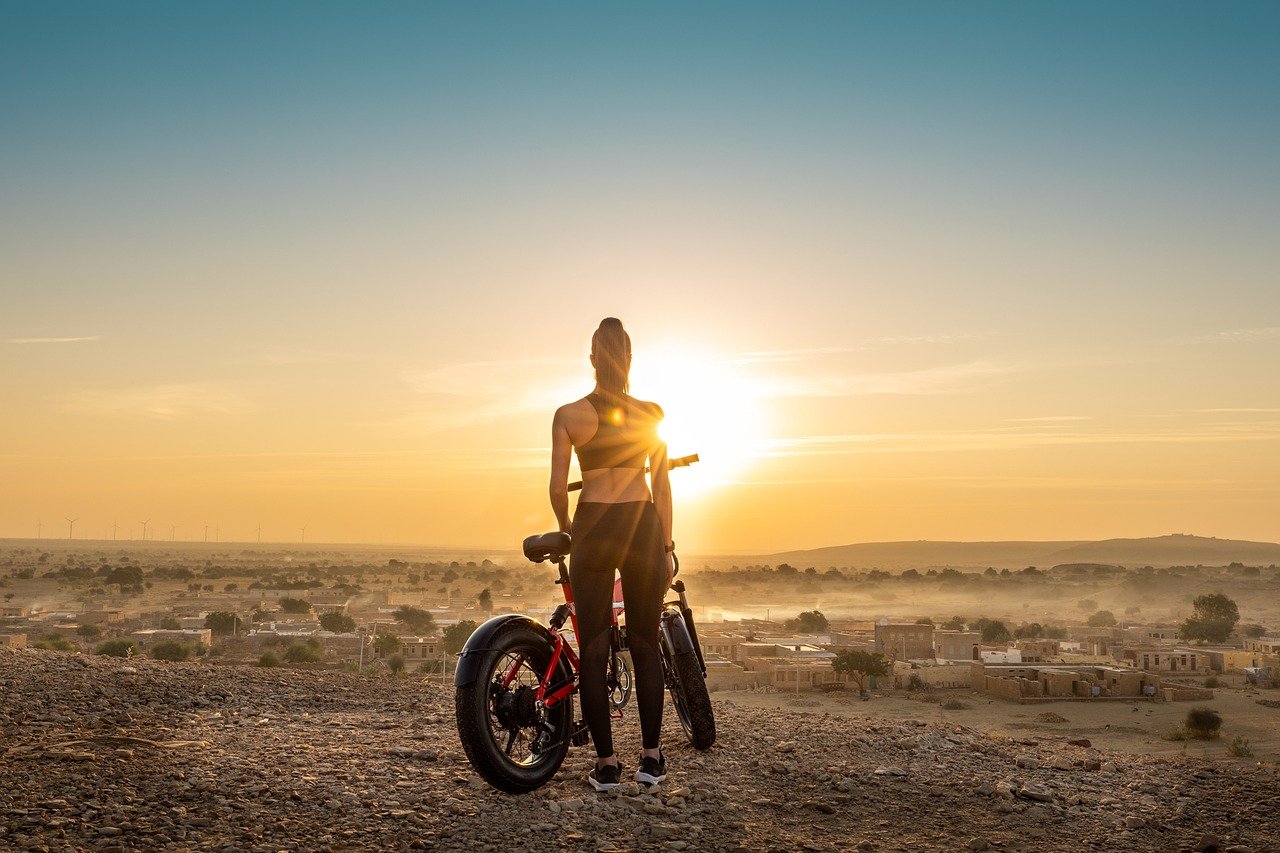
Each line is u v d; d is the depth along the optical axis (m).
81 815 4.12
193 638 104.31
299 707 7.19
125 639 102.50
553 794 4.84
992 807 5.09
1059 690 86.12
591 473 5.00
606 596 4.95
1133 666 111.81
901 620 194.25
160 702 6.93
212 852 3.85
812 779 5.39
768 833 4.50
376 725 6.45
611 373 4.98
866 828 4.68
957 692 88.56
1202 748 57.56
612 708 5.56
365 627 128.00
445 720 6.64
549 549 5.05
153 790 4.52
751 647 100.69
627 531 4.93
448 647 99.69
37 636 107.94
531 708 4.88
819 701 80.44
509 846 4.12
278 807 4.41
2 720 6.04
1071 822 4.93
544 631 5.06
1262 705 81.12
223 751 5.35
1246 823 4.98
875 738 6.43
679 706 5.90
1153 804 5.25
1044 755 6.33
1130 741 61.81
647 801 4.77
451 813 4.46
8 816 4.06
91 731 5.80
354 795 4.60
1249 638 159.12
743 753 5.85
